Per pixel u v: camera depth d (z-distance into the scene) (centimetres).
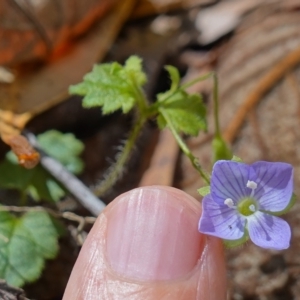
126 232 11
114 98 12
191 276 10
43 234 13
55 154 14
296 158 14
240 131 15
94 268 11
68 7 15
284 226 10
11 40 15
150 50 17
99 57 16
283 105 15
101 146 15
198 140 15
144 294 10
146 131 16
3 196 14
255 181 10
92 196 13
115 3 16
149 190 11
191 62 17
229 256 14
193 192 14
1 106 14
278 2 17
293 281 13
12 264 12
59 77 15
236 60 16
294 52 15
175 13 18
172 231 10
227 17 18
